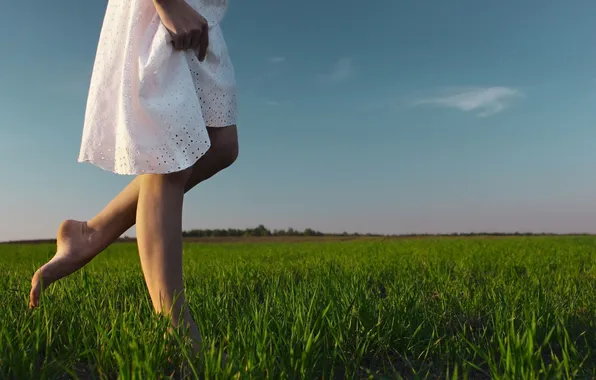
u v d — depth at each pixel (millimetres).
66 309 2357
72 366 1663
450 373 1760
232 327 2037
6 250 14102
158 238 1815
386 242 16266
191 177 2203
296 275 4719
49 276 2150
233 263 6273
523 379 1421
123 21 2008
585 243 12664
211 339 1834
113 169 1996
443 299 2686
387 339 2008
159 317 1782
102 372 1538
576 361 1669
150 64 1872
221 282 3727
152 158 1816
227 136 2199
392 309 2303
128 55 1903
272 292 2838
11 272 4938
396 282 3395
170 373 1642
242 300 2969
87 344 1804
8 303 2600
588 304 2617
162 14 1902
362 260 6410
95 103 2027
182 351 1554
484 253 7836
